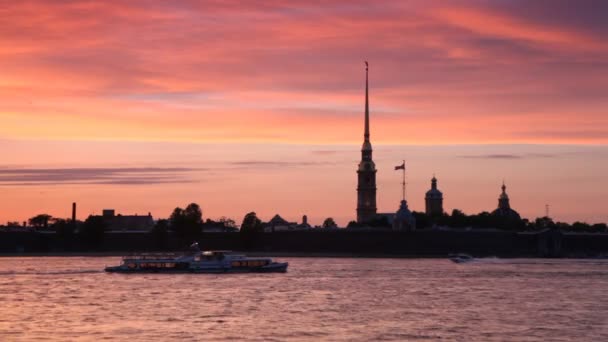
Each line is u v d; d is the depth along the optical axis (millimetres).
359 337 141250
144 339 138375
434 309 174750
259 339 138750
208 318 160375
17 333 143500
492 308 177000
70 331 145500
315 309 173375
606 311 173625
